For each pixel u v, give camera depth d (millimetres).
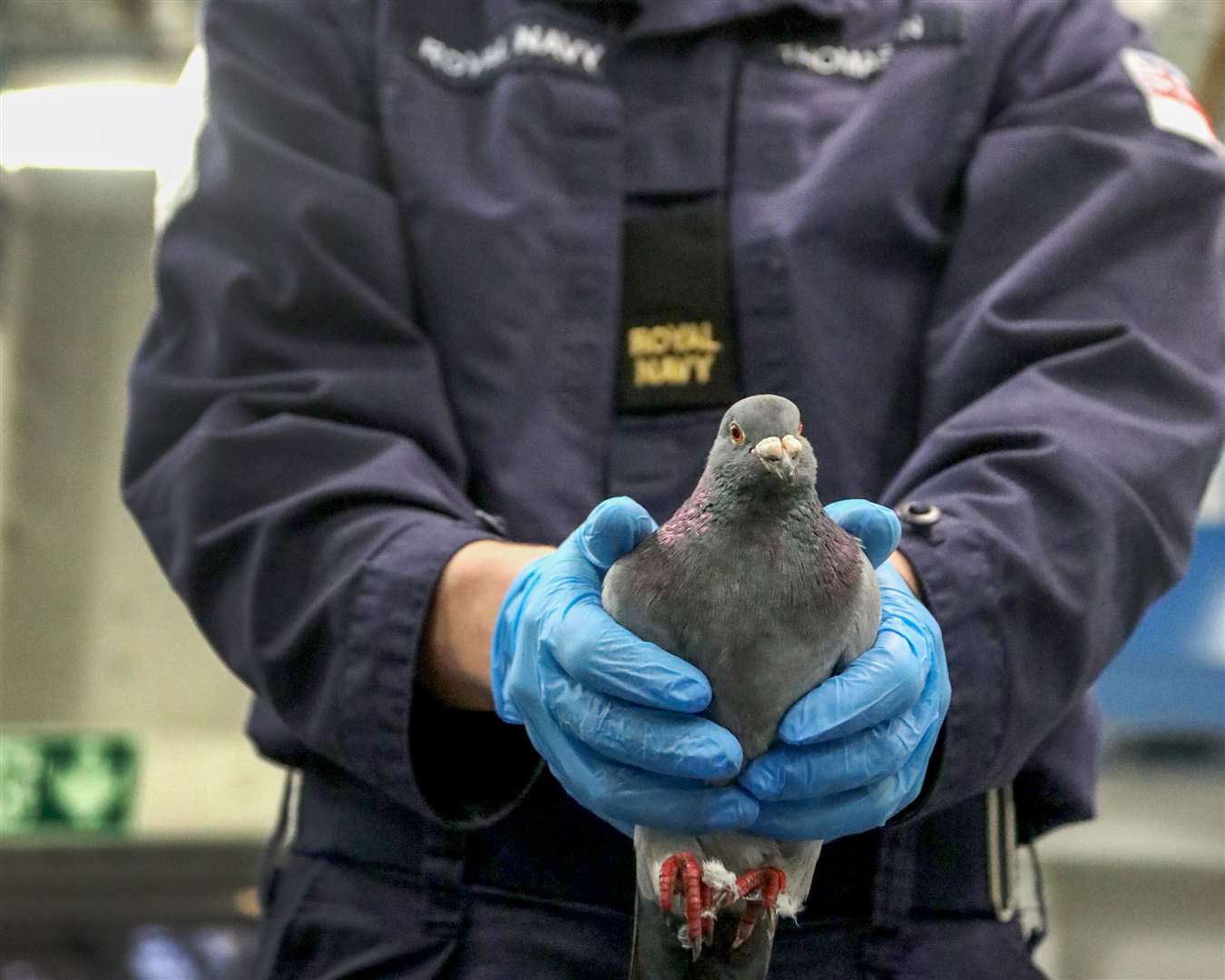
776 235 1148
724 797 941
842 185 1153
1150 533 1066
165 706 2695
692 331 1150
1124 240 1137
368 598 1034
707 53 1198
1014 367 1114
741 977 955
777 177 1176
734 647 930
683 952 958
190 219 1164
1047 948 2463
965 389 1123
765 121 1186
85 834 2199
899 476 1100
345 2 1211
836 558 945
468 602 1027
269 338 1136
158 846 2215
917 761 991
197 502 1090
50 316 2748
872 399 1146
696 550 940
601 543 966
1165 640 2580
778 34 1207
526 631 975
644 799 945
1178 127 1164
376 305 1143
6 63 2373
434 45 1210
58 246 2762
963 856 1073
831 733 931
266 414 1117
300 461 1098
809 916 1052
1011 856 1089
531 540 1115
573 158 1179
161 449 1136
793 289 1139
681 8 1198
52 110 2428
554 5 1204
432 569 1031
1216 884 2443
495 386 1147
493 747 1067
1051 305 1125
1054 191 1155
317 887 1100
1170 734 2674
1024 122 1180
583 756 961
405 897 1071
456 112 1199
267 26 1195
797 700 941
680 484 1128
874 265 1160
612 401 1147
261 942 1137
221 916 2172
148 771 2395
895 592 997
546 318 1153
